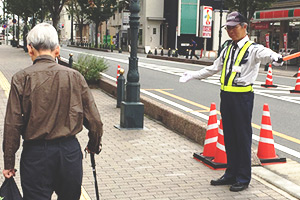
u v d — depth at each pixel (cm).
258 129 899
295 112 1098
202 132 725
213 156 624
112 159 628
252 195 495
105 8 6041
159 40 5619
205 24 4212
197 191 504
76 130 304
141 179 541
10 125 288
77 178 308
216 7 5519
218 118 1026
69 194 313
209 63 2917
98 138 318
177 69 2444
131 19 848
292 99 1324
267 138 633
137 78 848
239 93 499
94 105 312
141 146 711
